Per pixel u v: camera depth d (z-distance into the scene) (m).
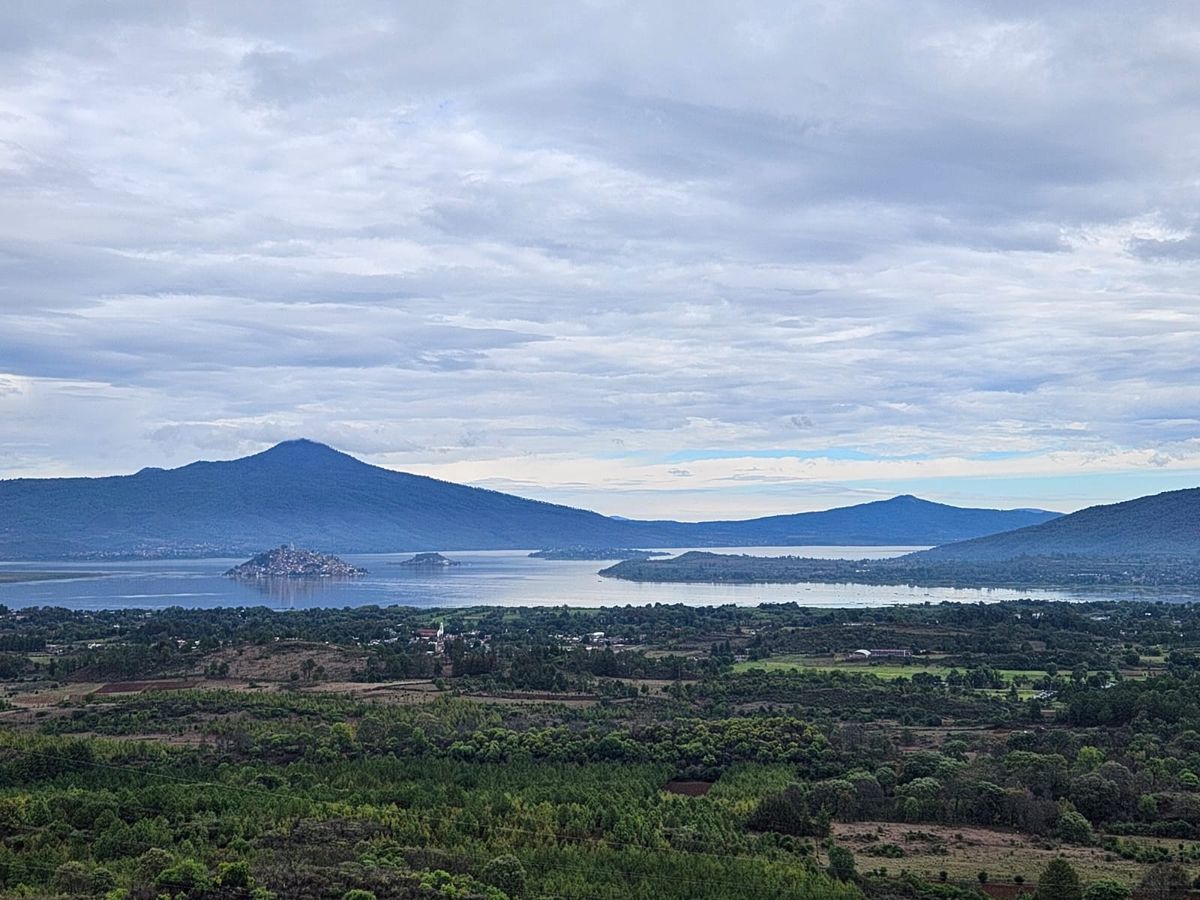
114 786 174.62
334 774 181.50
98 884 130.62
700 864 140.75
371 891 127.25
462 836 150.62
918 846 154.88
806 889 133.62
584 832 154.12
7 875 135.25
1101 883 132.12
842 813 168.88
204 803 160.75
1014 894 137.50
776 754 197.75
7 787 173.75
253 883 129.00
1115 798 168.75
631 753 197.38
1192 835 160.50
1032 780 175.00
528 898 130.00
